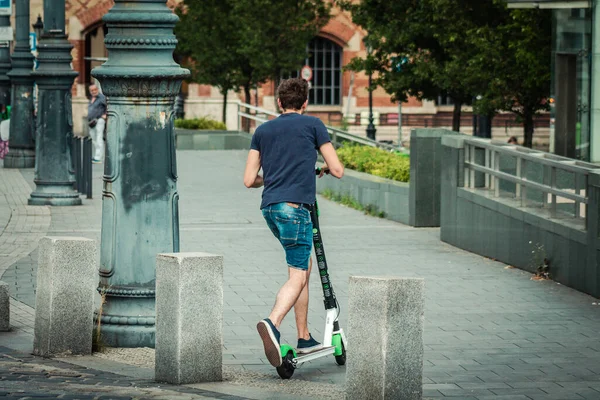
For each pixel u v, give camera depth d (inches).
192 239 653.9
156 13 362.3
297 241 332.2
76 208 808.9
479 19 1163.9
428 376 337.4
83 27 2245.3
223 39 1814.7
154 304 370.9
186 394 292.4
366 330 278.5
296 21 1766.7
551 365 354.0
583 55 996.6
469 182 612.4
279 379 328.5
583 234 482.9
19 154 1172.5
